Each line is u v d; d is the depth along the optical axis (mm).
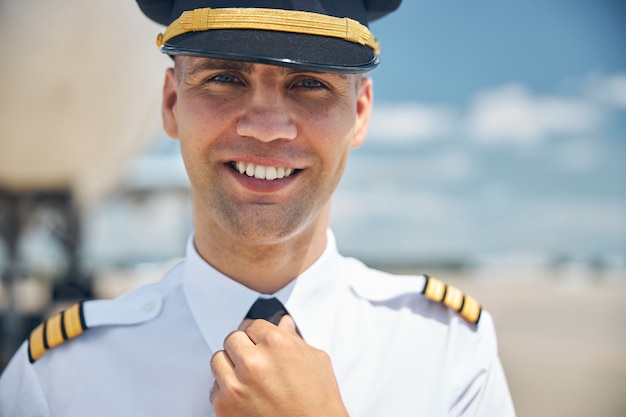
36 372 1585
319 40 1389
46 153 7570
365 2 1646
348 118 1439
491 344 1668
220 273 1549
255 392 1304
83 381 1551
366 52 1454
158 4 1633
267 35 1365
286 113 1360
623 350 6648
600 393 5598
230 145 1361
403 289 1696
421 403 1544
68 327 1598
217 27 1375
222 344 1533
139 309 1626
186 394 1518
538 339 6977
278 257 1518
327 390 1322
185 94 1416
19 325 6676
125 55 7871
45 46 7547
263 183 1384
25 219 7438
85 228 8133
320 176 1418
